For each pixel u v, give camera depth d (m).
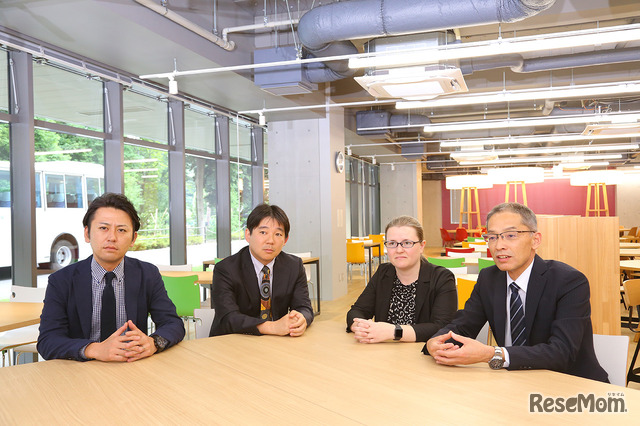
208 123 9.08
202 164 8.89
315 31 5.05
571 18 5.98
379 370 1.79
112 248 2.19
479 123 9.23
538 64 6.98
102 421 1.35
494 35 7.29
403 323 2.59
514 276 2.10
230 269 2.67
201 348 2.13
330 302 8.92
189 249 8.50
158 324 2.35
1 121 5.24
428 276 2.56
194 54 5.74
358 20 4.80
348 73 6.65
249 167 10.55
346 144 13.02
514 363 1.75
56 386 1.64
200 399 1.51
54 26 4.87
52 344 2.02
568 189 22.25
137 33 5.06
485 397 1.49
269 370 1.80
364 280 11.76
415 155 14.48
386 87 5.77
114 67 6.22
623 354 1.96
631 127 9.18
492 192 23.36
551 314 1.97
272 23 6.06
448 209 24.02
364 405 1.44
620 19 6.71
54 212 5.96
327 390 1.58
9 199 5.43
